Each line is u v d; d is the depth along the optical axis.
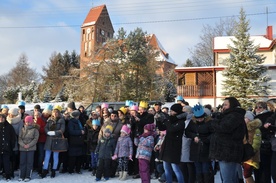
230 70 23.48
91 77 29.50
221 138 4.59
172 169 6.54
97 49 30.83
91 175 8.50
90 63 29.91
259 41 31.02
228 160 4.47
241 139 4.58
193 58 48.44
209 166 6.04
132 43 31.58
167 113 8.63
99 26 75.88
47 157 8.16
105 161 7.84
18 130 8.28
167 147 6.13
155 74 33.72
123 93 29.98
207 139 5.86
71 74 31.70
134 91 30.22
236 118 4.49
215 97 27.75
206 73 28.81
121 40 32.03
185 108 6.57
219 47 30.62
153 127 6.94
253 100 22.33
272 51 29.83
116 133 8.23
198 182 6.07
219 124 4.59
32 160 7.86
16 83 69.44
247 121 6.05
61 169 9.23
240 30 23.78
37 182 7.56
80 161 8.83
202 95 28.20
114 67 30.19
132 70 31.38
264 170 6.04
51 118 8.40
